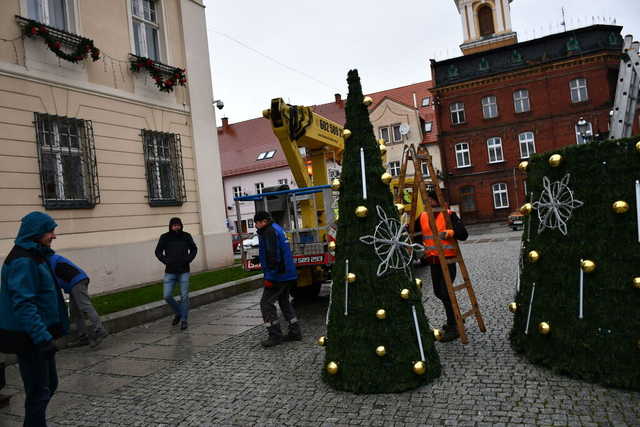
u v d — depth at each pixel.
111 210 11.12
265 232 5.85
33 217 3.25
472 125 36.81
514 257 13.15
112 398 4.46
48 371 3.25
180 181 13.29
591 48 34.09
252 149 45.19
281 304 6.02
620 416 3.10
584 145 3.86
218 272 12.70
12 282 3.04
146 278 11.79
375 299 4.02
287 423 3.50
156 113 12.77
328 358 4.16
